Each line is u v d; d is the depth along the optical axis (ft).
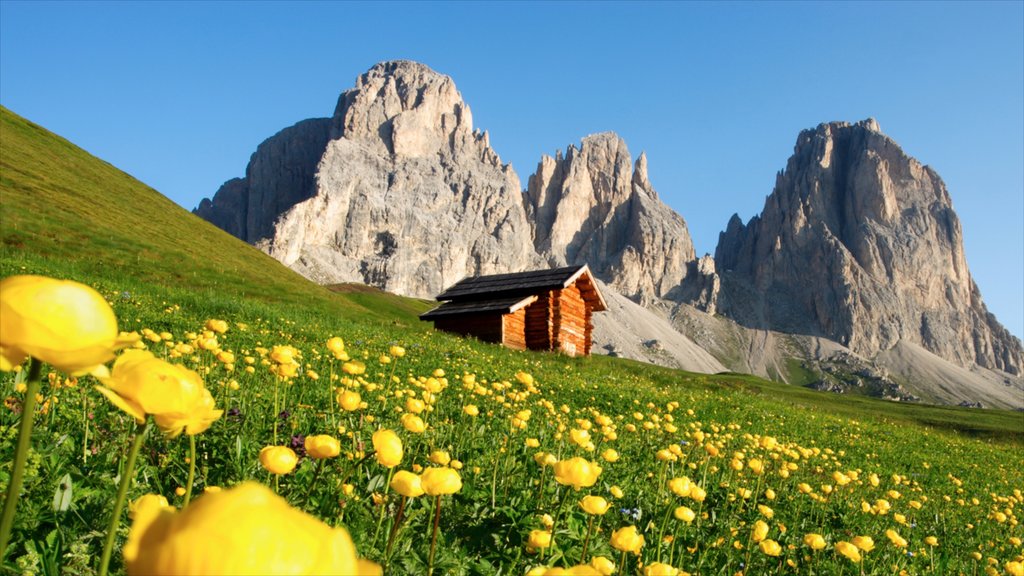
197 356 23.21
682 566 14.65
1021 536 30.42
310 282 150.71
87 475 11.38
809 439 57.88
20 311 2.80
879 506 20.52
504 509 13.57
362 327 83.46
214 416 4.52
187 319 55.47
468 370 53.16
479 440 20.97
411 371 45.91
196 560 1.53
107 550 4.38
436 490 9.04
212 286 106.52
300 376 27.94
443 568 10.75
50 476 10.84
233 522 1.57
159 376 4.18
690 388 96.58
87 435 13.76
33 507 9.54
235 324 52.70
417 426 11.66
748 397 91.50
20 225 99.60
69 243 101.04
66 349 2.89
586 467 9.78
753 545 16.62
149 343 26.94
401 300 272.31
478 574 11.41
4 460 10.90
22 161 135.33
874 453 57.00
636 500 18.49
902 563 19.89
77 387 15.90
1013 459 76.33
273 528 1.60
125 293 63.31
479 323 120.06
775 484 28.25
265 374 27.07
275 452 7.75
